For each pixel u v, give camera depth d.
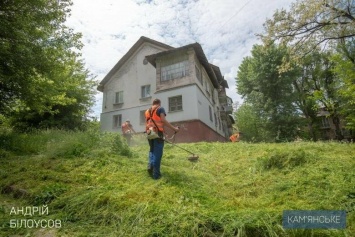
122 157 4.83
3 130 8.45
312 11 9.78
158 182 3.37
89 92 16.62
